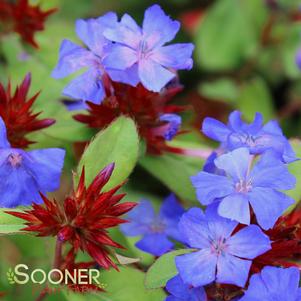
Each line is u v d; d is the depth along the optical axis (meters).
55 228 0.28
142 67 0.29
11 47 0.37
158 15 0.29
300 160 0.30
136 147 0.29
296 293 0.26
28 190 0.28
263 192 0.27
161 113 0.31
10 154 0.28
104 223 0.28
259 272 0.27
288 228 0.28
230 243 0.27
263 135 0.29
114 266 0.28
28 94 0.35
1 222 0.28
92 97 0.29
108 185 0.29
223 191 0.27
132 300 0.29
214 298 0.27
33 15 0.37
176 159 0.32
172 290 0.27
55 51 0.37
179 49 0.29
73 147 0.32
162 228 0.33
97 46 0.30
